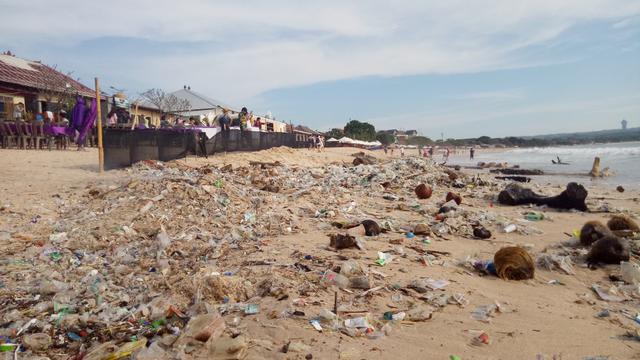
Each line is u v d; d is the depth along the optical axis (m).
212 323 3.99
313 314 4.44
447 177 18.12
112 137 14.95
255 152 21.48
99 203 9.27
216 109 34.09
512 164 42.34
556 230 9.77
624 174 27.66
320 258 6.45
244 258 6.37
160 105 32.91
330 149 44.31
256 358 3.61
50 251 6.68
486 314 4.82
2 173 12.70
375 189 14.72
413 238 8.28
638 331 4.55
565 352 4.02
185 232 7.84
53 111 26.17
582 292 5.96
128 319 4.52
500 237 8.88
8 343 3.99
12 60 28.02
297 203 11.17
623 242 7.14
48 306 4.84
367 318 4.42
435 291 5.38
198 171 14.37
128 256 6.60
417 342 4.05
